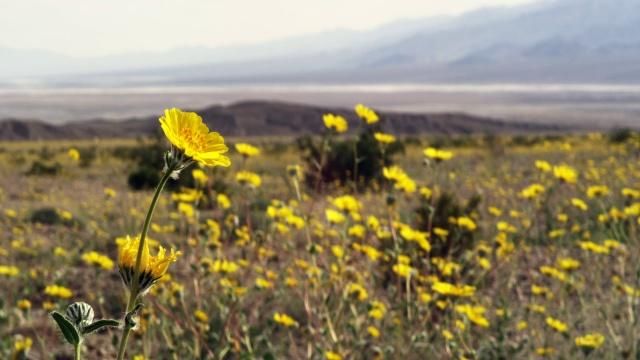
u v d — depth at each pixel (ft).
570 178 16.49
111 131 512.63
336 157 52.29
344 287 13.79
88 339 15.96
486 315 17.37
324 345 12.73
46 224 38.29
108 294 21.15
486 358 14.60
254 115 561.43
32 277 22.61
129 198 49.98
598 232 27.07
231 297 13.15
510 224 30.89
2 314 14.23
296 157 99.14
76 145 251.60
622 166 51.78
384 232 15.42
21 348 11.70
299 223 14.87
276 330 17.10
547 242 28.96
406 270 13.53
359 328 13.61
